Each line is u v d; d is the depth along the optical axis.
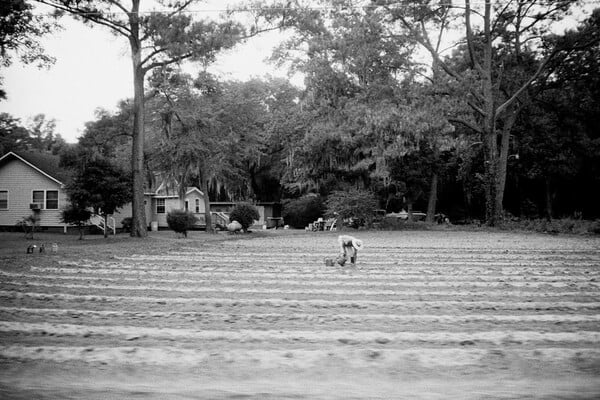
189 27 24.69
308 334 6.23
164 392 4.45
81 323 6.89
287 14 27.62
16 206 33.00
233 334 6.25
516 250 18.67
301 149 36.28
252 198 52.91
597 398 4.30
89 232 32.84
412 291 9.49
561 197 46.69
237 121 35.78
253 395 4.39
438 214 49.56
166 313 7.51
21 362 5.18
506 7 35.00
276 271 12.70
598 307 7.90
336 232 33.84
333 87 34.97
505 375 4.84
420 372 4.93
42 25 22.31
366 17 34.09
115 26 25.48
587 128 41.59
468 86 33.16
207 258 16.27
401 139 32.16
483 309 7.81
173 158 33.09
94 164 25.97
